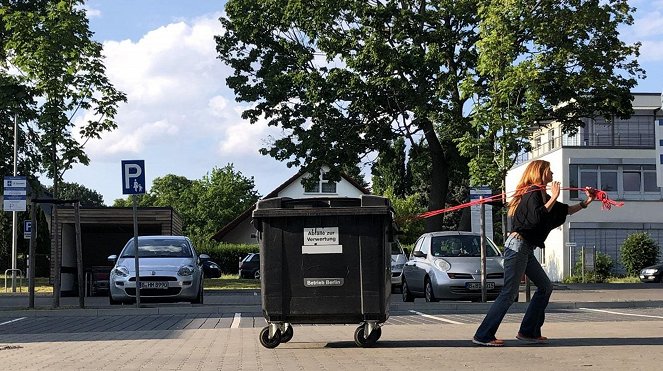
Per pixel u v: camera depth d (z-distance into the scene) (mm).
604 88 28812
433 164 37594
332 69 34250
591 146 53938
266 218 10023
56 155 20891
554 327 12820
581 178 53938
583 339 10602
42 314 18281
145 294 19672
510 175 60812
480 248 21547
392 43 34844
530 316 9938
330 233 9984
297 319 10055
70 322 16312
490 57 23125
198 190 105875
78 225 19359
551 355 8852
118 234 31141
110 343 11500
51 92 20312
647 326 13016
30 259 19250
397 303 20281
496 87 23156
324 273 9969
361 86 33500
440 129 35312
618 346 9711
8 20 20422
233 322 15695
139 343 11430
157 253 21078
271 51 36625
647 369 7719
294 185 68312
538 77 23188
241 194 101062
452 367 7980
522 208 9578
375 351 9680
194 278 20000
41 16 20406
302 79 34562
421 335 11945
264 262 10039
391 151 36938
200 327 14547
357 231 9953
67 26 20203
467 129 33375
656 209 53188
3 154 43375
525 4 23453
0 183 44031
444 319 16172
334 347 10281
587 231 53125
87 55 20828
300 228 10008
